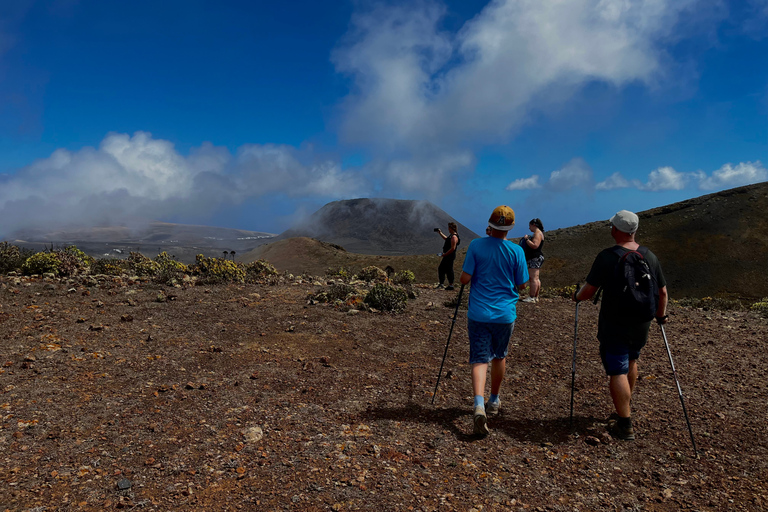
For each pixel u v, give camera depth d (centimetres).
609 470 346
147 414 402
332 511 279
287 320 771
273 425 395
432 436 390
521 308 962
